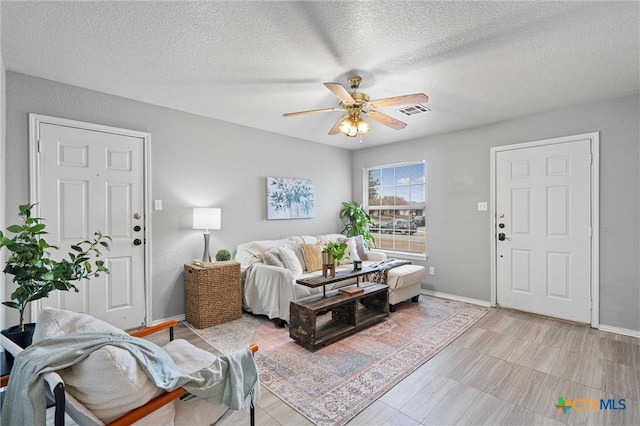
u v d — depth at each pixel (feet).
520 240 12.00
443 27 6.19
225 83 8.94
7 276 8.09
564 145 10.93
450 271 14.03
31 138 8.40
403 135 14.71
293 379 7.25
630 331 9.77
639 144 9.59
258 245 12.55
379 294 11.29
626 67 7.88
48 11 5.65
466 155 13.47
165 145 10.97
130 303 10.18
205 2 5.45
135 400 3.60
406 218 15.96
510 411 6.08
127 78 8.61
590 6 5.56
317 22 6.04
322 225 16.60
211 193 12.21
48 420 6.02
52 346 3.81
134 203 10.27
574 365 7.82
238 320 11.24
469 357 8.28
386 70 8.07
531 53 7.19
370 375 7.41
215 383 4.29
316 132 14.39
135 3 5.46
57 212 8.86
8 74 8.08
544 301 11.48
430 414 6.01
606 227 10.18
